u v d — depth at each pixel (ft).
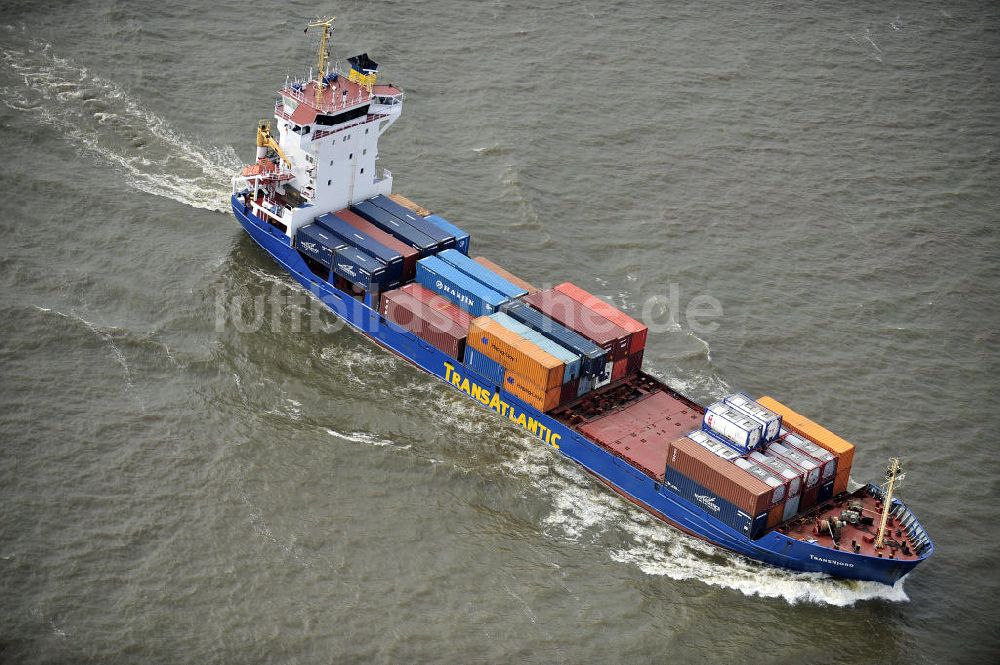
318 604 257.14
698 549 283.18
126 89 416.46
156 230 363.97
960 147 435.53
